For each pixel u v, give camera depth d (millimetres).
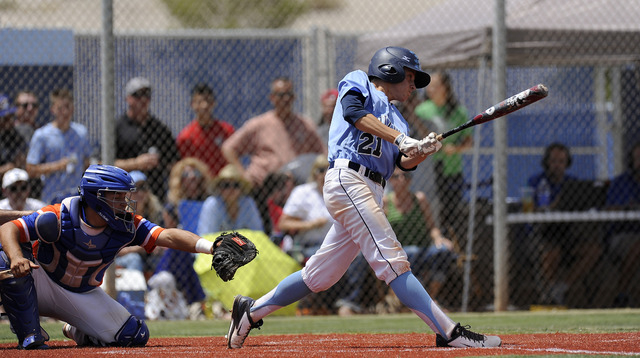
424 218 27516
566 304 28938
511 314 26156
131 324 14789
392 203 27547
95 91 29281
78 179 27312
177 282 26359
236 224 26906
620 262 28938
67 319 14586
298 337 16938
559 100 35750
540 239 28906
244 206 27125
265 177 29609
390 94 14086
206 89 29328
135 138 27750
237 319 13922
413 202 27422
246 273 25219
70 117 27297
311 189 27703
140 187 26078
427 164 28750
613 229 29328
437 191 28750
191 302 26547
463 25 30047
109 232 14039
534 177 30531
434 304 13336
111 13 25969
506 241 27484
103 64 25938
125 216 13844
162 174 27984
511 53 28547
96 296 14719
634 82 34938
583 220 27906
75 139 27359
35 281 14234
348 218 13438
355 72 13922
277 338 16656
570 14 29500
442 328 13320
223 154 29609
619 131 36062
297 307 27469
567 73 35688
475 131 29109
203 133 29453
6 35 28750
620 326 19922
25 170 26391
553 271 28859
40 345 13922
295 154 29984
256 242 25516
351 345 14531
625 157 35125
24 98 28000
